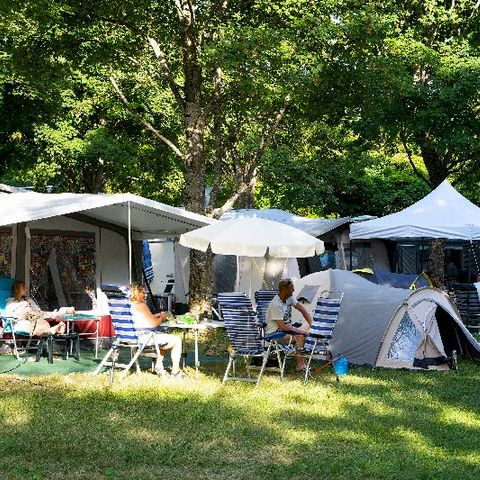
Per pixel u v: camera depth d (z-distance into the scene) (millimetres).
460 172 25156
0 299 12477
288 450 6789
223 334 15195
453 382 10547
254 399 8977
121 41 17203
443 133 19641
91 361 11664
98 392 9125
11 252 13156
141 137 28016
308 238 11719
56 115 22812
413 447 6969
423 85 19734
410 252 23219
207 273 16484
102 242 14305
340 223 21375
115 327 10078
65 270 13750
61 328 11766
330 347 11961
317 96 16531
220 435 7270
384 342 11586
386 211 29172
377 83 16125
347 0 15375
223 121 19672
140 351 10047
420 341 11633
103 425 7520
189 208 16391
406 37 19125
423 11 20734
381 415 8312
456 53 20078
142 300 10289
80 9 15734
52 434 7121
